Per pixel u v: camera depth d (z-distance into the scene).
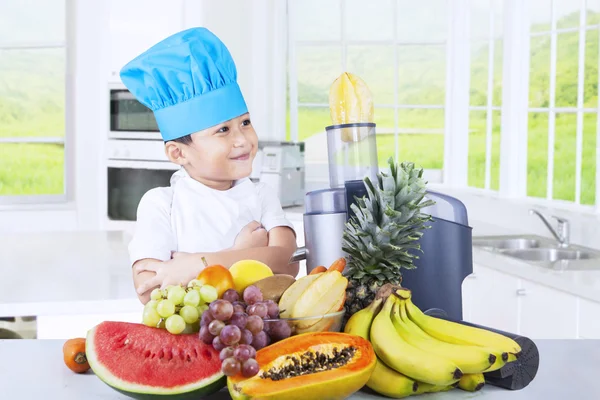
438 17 4.86
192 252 1.65
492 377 1.07
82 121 4.97
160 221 1.66
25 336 2.17
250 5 4.62
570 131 4.09
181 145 1.55
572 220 3.51
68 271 2.51
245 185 1.73
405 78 4.94
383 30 4.93
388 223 1.03
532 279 2.90
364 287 1.06
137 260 1.63
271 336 0.98
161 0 4.47
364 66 4.96
